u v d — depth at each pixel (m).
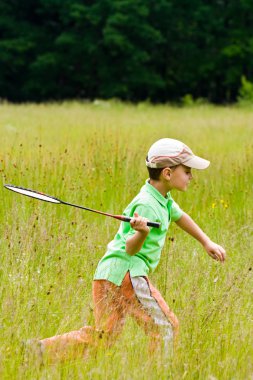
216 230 18.23
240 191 21.33
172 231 17.48
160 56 100.62
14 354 10.83
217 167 24.38
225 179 22.86
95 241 16.14
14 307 12.00
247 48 98.25
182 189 11.87
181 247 15.97
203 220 19.12
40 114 49.38
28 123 40.59
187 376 10.49
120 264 11.53
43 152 23.31
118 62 97.44
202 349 11.14
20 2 102.12
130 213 11.73
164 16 99.06
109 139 29.22
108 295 11.45
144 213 11.55
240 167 23.80
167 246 15.61
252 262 15.28
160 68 102.69
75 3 95.12
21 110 53.38
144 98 103.75
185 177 11.84
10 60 97.38
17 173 20.12
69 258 14.88
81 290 13.23
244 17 101.38
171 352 10.90
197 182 22.30
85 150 24.97
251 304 13.07
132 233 11.51
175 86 104.50
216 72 101.50
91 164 22.48
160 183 11.84
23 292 12.80
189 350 11.01
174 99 104.94
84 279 13.91
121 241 11.68
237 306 12.54
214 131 39.81
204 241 12.22
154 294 11.48
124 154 24.31
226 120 47.62
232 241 16.94
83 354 11.12
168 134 36.44
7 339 11.17
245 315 12.44
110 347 11.23
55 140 29.83
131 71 97.06
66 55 97.94
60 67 98.44
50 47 99.81
